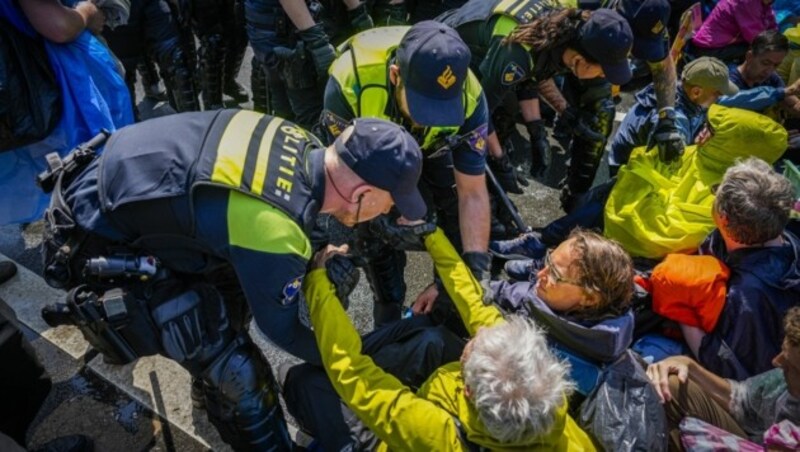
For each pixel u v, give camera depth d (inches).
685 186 90.1
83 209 60.5
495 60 87.7
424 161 91.5
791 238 77.7
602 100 111.1
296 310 62.1
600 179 141.1
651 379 71.1
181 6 125.7
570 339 63.9
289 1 95.4
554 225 106.1
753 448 63.1
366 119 59.6
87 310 58.9
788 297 75.2
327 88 76.2
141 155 58.9
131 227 59.1
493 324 68.6
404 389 62.0
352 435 68.1
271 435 69.9
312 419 71.1
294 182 57.9
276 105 126.2
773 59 125.3
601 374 63.5
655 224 87.9
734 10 152.6
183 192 56.0
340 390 62.2
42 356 95.1
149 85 149.1
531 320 68.3
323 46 98.3
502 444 55.2
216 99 139.8
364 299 110.2
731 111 89.0
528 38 84.7
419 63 65.9
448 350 74.0
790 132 125.5
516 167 140.7
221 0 127.2
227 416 67.8
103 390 91.4
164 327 61.8
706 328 77.5
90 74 86.9
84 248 60.8
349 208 60.2
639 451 59.4
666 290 78.6
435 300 84.0
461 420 58.8
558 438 55.4
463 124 75.8
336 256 66.5
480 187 81.7
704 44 159.2
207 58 131.6
